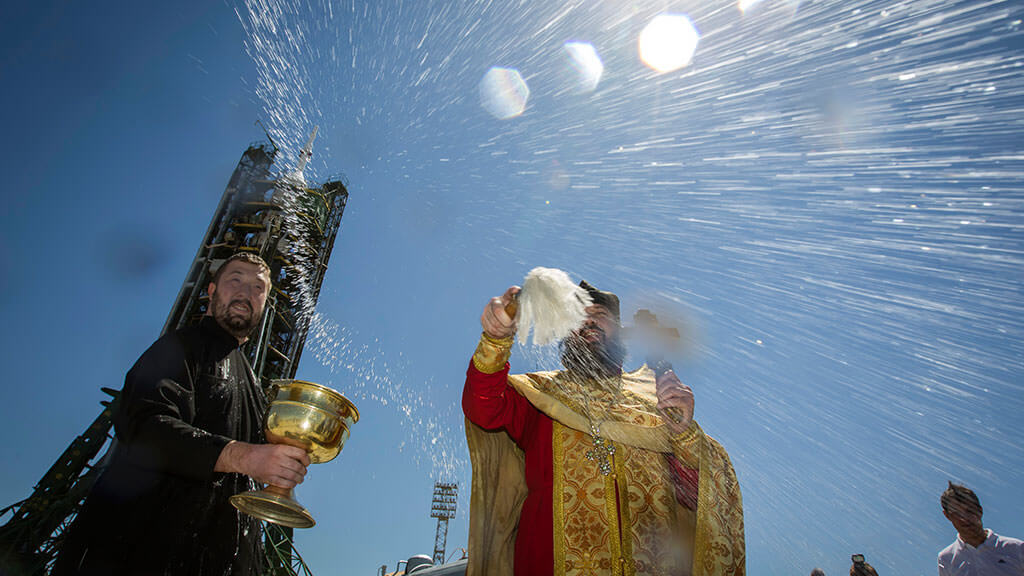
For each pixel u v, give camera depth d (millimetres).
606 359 2838
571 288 2037
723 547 2447
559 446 2707
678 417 2586
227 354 2904
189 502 2459
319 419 2479
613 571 2365
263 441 2992
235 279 2980
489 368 2516
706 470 2605
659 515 2533
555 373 2977
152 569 2271
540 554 2492
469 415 2664
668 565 2432
